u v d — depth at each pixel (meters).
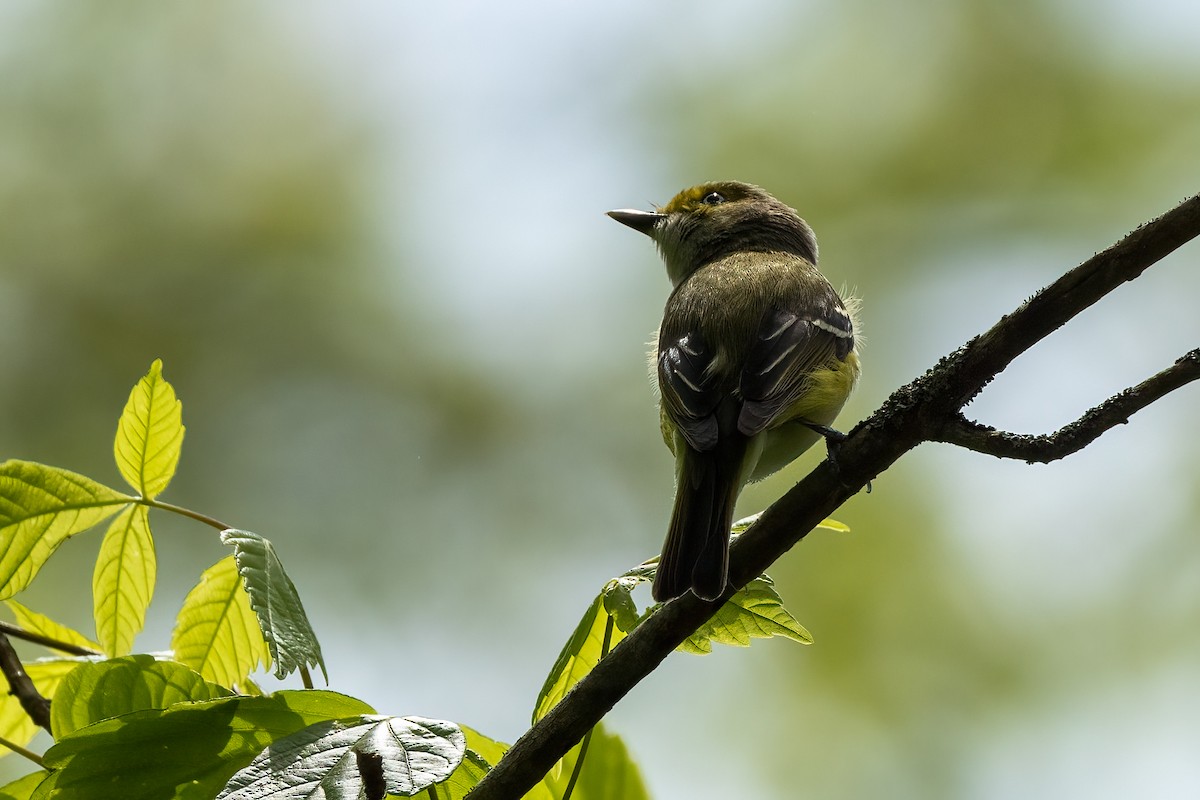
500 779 3.60
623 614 3.83
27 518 3.84
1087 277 3.71
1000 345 3.79
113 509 3.84
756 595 3.84
